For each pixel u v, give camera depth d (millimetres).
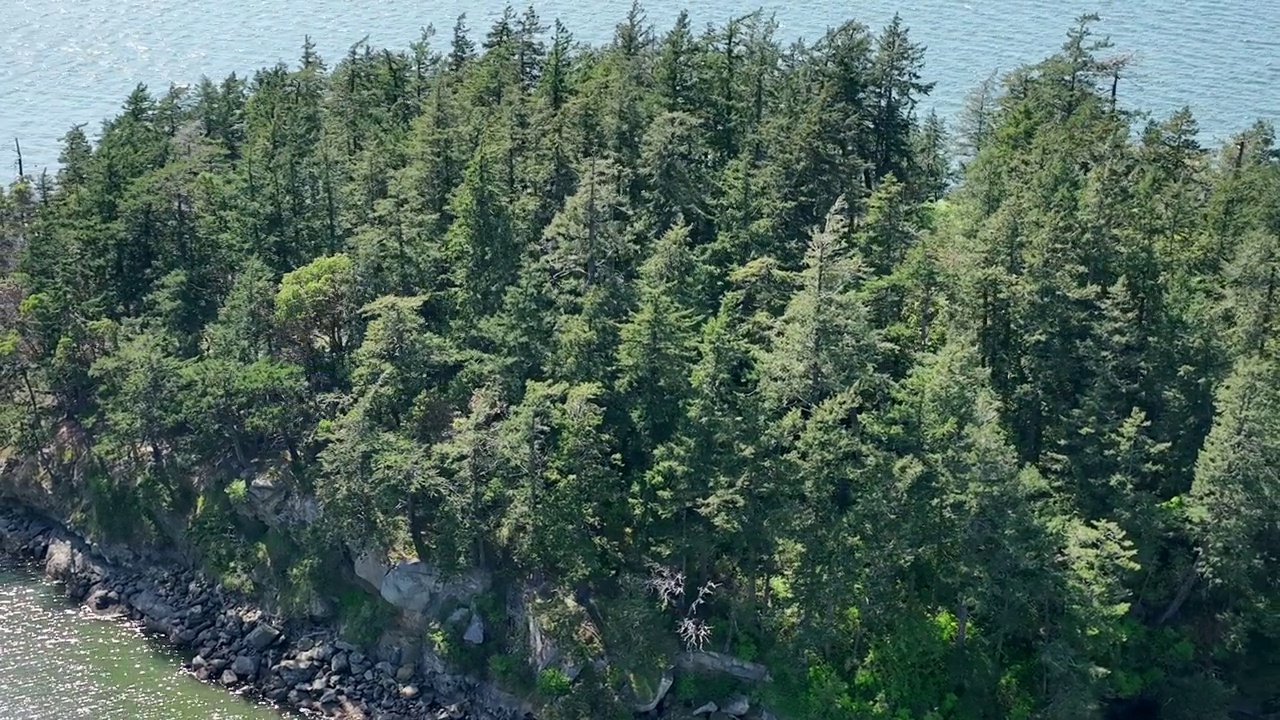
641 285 73062
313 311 79312
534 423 67688
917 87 89625
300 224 86625
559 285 76188
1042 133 82438
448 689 72438
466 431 69750
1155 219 73750
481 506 72312
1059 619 63906
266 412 77188
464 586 74125
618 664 68812
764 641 69500
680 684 69312
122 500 85812
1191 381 67250
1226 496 62375
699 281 73375
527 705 70250
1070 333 68375
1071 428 67062
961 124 120375
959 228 76562
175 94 115562
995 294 68688
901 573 68062
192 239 89500
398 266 80438
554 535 68750
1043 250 67312
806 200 79312
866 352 65875
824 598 64812
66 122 153250
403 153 89812
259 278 81688
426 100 96375
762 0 192000
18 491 90625
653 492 70438
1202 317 66875
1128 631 66125
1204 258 75375
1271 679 66812
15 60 174125
